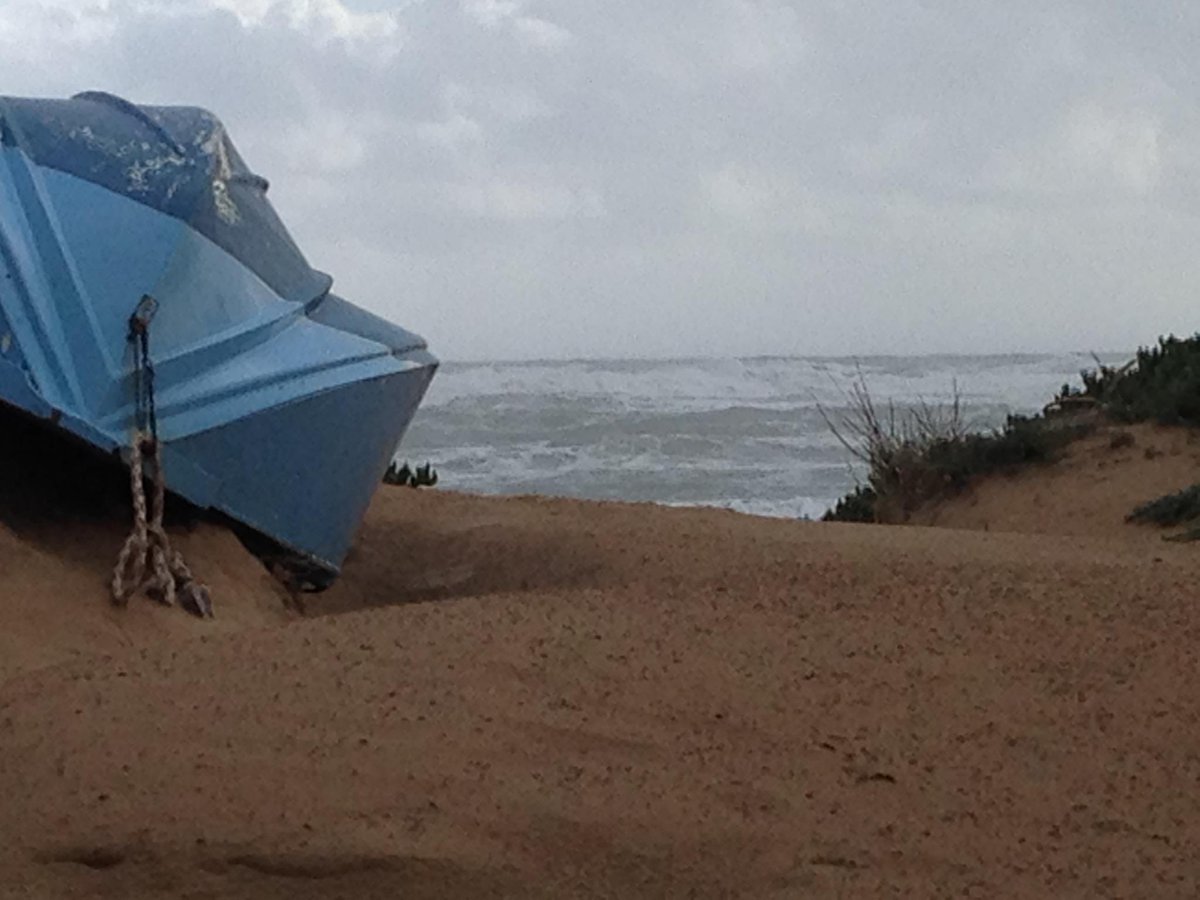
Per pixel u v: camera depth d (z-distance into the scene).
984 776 5.25
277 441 8.55
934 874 4.46
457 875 4.32
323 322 9.56
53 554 7.68
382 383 9.26
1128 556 10.23
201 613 7.76
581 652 6.52
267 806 4.65
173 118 9.45
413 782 4.86
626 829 4.61
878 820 4.82
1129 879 4.46
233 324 8.63
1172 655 6.82
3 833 4.50
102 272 8.17
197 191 8.91
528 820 4.63
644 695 5.93
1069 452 17.22
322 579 9.16
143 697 5.64
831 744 5.49
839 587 8.49
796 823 4.75
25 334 7.73
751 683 6.18
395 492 13.43
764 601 7.96
